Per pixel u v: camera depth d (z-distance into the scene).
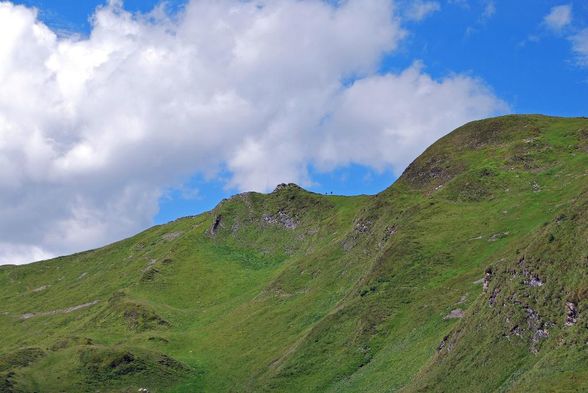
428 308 101.56
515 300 73.56
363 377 95.69
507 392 62.31
